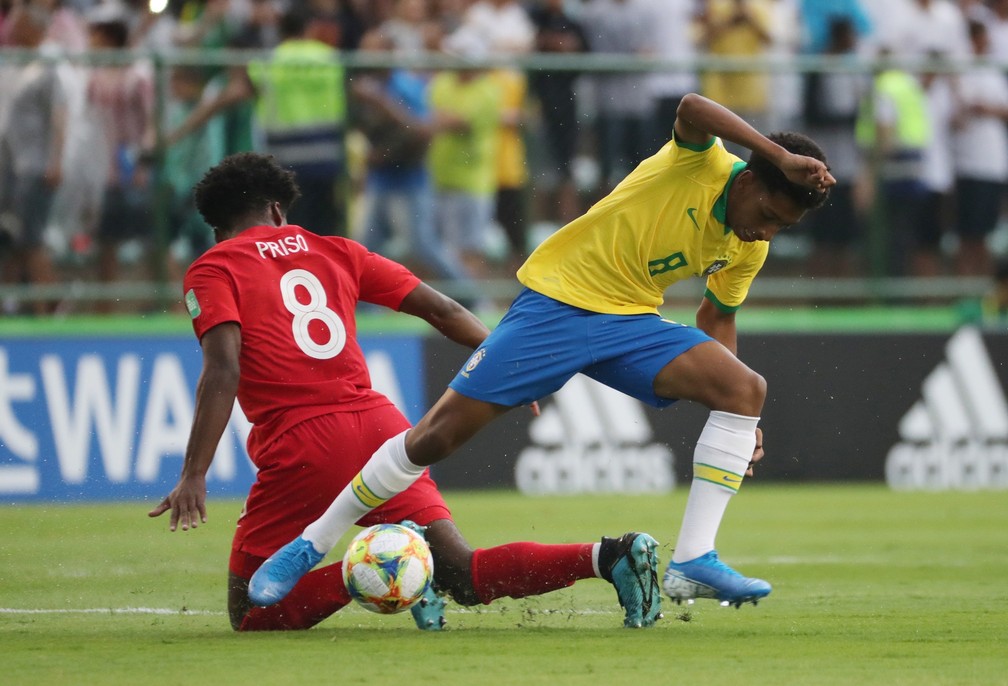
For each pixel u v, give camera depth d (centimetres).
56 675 1287
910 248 4256
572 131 3969
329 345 1695
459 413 1617
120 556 2577
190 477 1576
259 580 1585
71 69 3719
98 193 3756
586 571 1628
